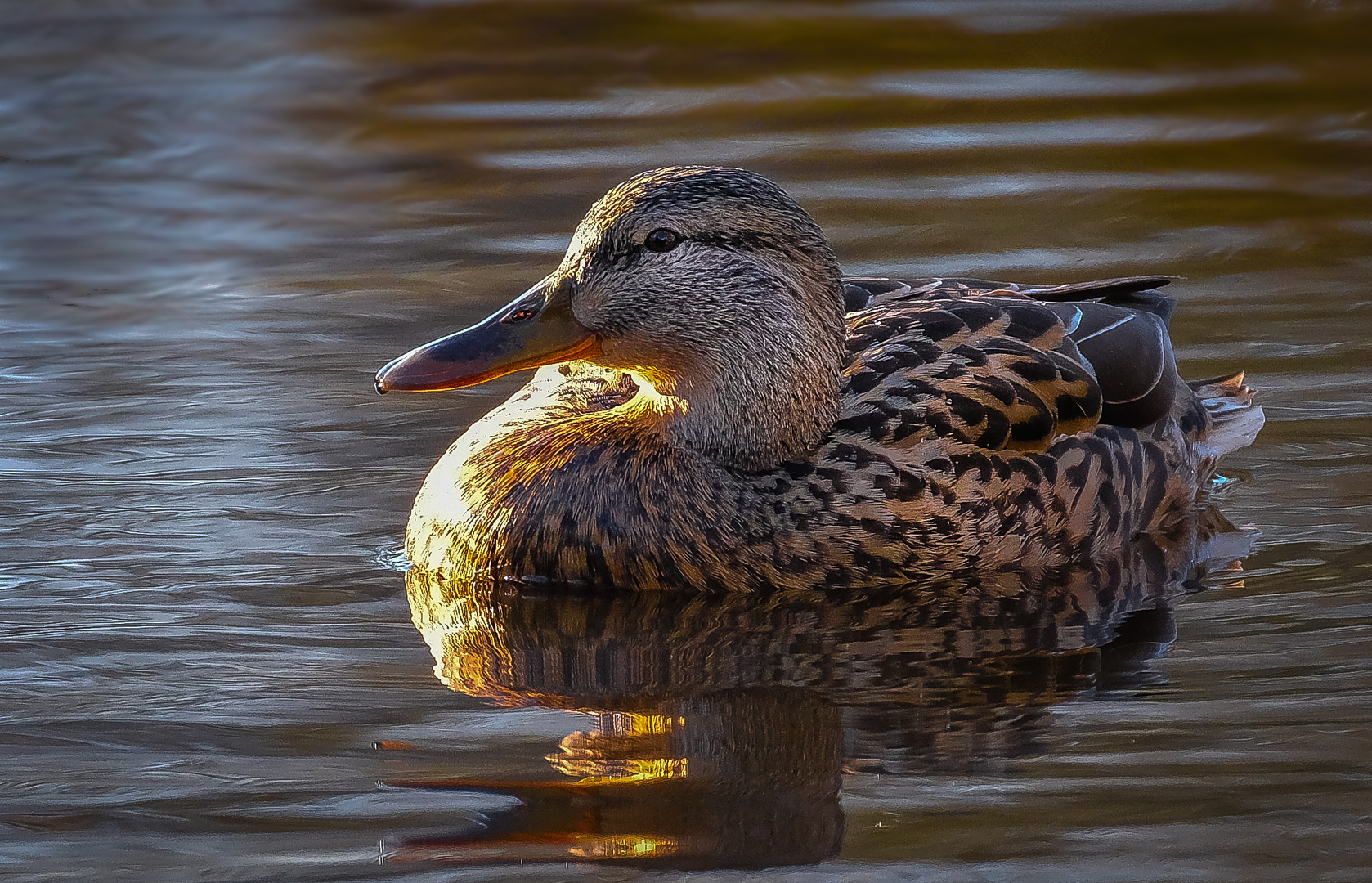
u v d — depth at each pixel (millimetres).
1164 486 12156
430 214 19734
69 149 22125
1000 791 8047
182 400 14422
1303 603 10508
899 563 11055
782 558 10961
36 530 11742
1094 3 27656
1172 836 7629
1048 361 11672
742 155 21297
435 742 8656
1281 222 18812
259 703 9148
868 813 7887
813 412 11094
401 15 27812
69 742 8656
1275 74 24125
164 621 10344
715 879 7305
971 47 25672
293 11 27891
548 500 11094
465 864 7438
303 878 7367
